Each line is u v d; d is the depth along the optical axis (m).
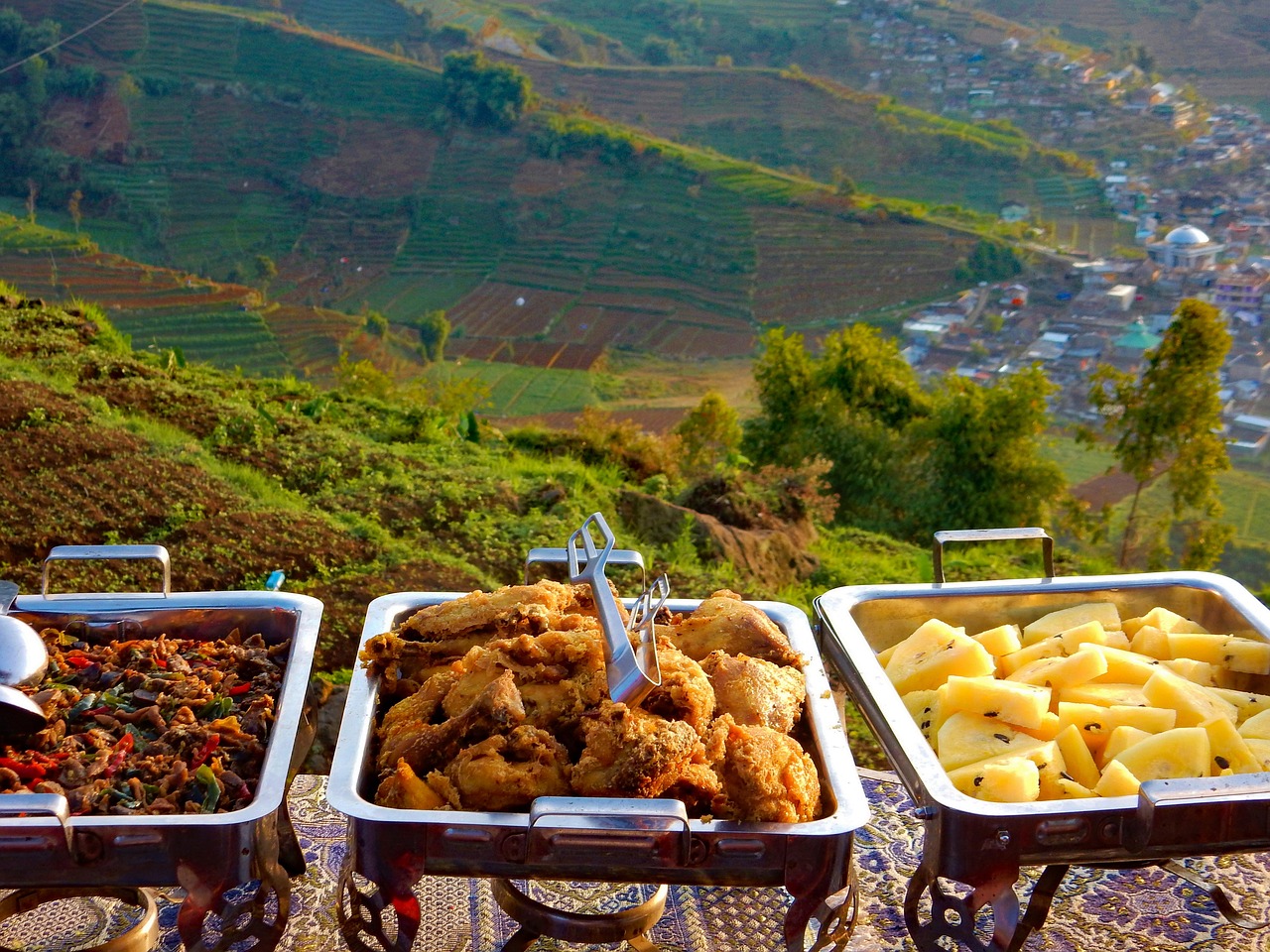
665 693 2.43
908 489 22.86
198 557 6.81
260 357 65.69
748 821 2.24
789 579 9.77
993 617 3.42
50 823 2.10
